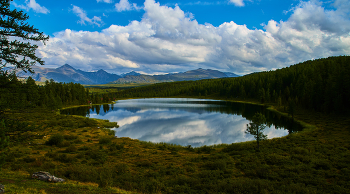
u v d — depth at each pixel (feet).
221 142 171.73
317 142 124.36
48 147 122.52
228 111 389.80
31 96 53.93
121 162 94.17
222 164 81.20
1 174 55.52
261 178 66.80
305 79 434.30
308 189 51.13
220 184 56.80
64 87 589.73
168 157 106.93
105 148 128.06
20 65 47.65
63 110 439.63
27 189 41.47
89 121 256.32
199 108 456.04
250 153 107.34
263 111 369.09
